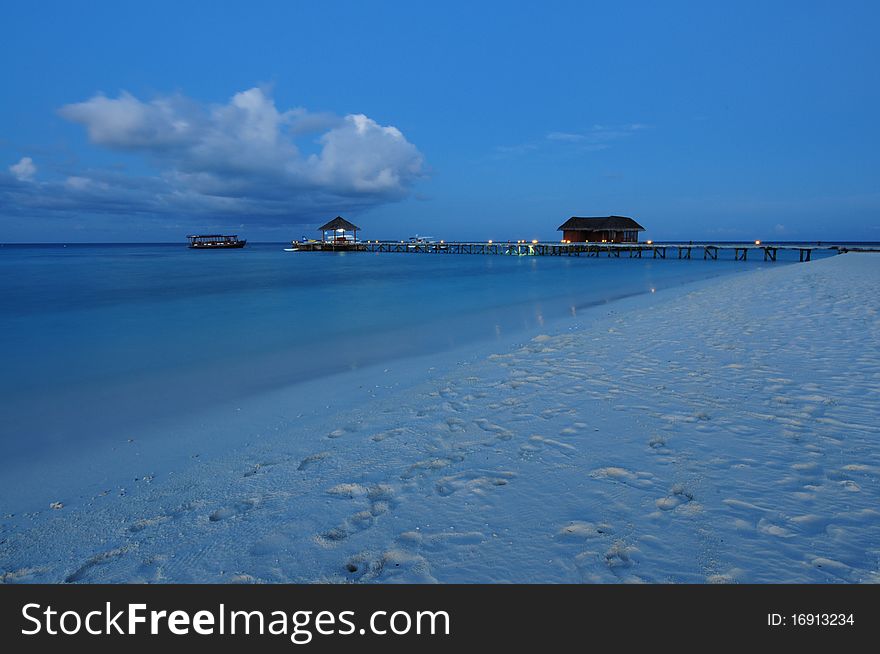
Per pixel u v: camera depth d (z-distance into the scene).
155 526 3.52
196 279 30.91
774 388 5.25
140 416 6.26
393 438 4.76
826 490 3.21
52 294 21.86
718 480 3.42
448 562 2.79
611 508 3.18
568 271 37.16
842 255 36.41
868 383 5.22
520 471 3.80
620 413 4.85
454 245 79.50
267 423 5.79
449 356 9.06
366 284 27.06
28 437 5.59
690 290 19.67
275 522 3.37
